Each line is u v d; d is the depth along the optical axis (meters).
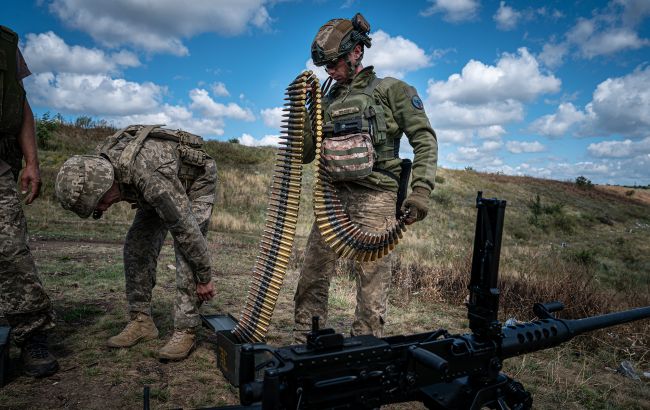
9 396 2.60
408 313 5.23
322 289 2.95
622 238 27.67
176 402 2.64
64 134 23.62
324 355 1.61
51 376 2.89
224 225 15.38
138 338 3.46
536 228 27.42
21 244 2.81
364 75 2.75
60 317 4.00
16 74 2.86
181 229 3.02
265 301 2.50
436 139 2.69
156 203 2.95
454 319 5.18
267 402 1.45
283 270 2.52
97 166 2.79
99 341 3.50
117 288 5.05
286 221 2.56
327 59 2.69
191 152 3.22
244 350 1.58
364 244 2.54
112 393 2.71
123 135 3.08
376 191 2.69
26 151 3.00
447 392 2.00
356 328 2.70
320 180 2.57
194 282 3.27
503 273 7.58
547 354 4.10
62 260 6.47
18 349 3.31
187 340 3.26
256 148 31.53
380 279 2.69
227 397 2.74
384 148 2.71
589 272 10.96
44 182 14.51
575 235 27.64
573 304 5.99
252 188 22.67
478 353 1.96
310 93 2.70
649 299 7.26
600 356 4.24
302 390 1.57
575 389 3.33
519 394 2.11
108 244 8.34
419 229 20.92
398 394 1.81
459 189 33.75
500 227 1.93
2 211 2.77
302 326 2.95
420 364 1.82
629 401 3.20
